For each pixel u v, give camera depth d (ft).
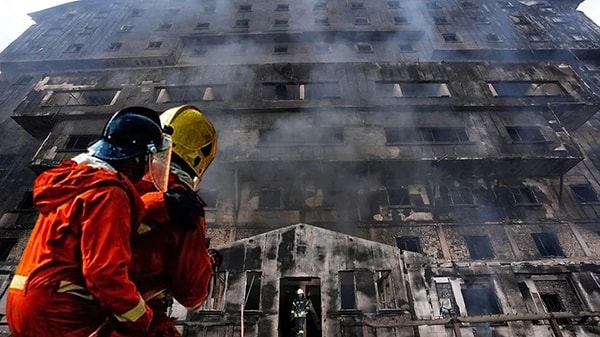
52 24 124.36
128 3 133.28
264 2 135.85
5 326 50.49
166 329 6.28
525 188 71.92
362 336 39.22
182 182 7.14
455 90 77.82
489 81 79.87
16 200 73.26
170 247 6.40
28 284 4.94
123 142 6.21
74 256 5.12
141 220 5.95
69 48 112.47
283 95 80.02
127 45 114.01
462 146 68.90
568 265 55.98
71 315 4.93
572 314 31.78
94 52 110.73
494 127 72.43
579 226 65.67
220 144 70.08
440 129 73.05
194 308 6.97
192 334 39.52
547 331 47.09
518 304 50.16
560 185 69.67
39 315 4.81
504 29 117.70
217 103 75.00
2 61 105.91
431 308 44.98
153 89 77.87
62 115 73.20
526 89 80.64
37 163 66.08
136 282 5.91
